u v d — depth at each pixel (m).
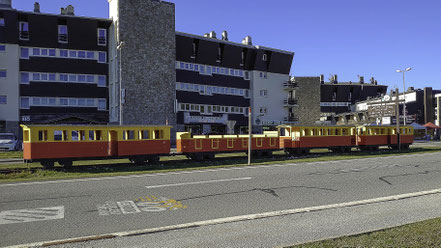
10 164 20.67
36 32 41.84
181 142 22.91
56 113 42.84
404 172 15.80
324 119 82.06
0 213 8.43
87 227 7.34
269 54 59.34
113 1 44.41
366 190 11.50
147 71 44.19
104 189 11.48
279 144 27.28
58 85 43.00
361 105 90.75
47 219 7.93
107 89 45.34
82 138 19.34
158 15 45.44
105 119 45.00
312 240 6.21
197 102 51.12
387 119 78.50
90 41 44.41
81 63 44.03
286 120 61.19
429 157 23.77
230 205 9.33
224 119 54.12
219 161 22.05
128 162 21.81
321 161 21.09
